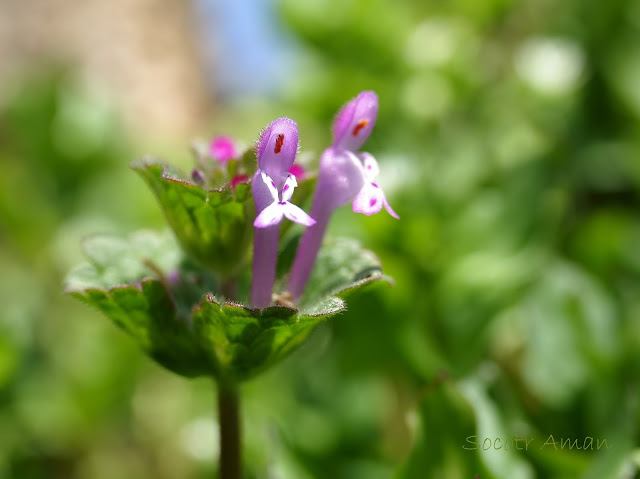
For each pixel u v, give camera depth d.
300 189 0.09
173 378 0.17
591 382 0.12
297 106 0.18
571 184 0.16
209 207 0.08
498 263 0.13
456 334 0.13
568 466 0.10
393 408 0.14
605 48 0.17
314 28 0.17
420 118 0.16
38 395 0.15
